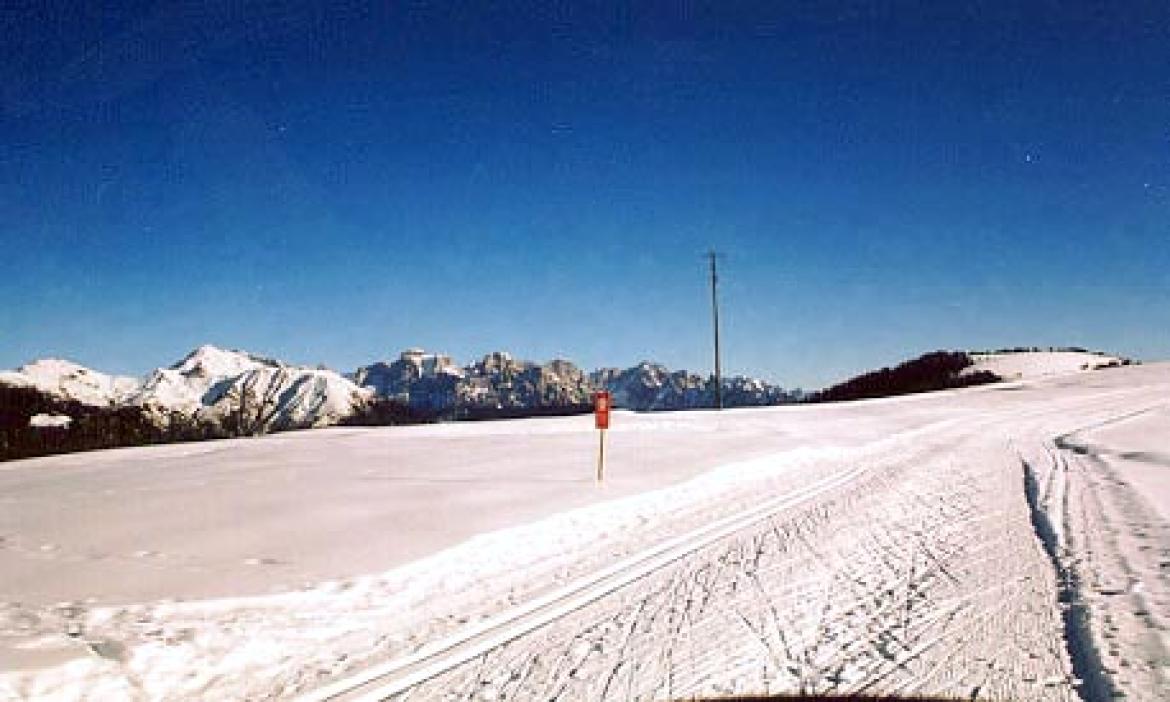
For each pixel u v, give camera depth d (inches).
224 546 401.1
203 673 245.9
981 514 505.4
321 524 455.8
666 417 1499.8
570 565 385.1
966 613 294.7
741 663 251.4
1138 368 2906.0
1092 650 249.9
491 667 253.1
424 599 327.0
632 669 248.7
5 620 278.1
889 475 713.0
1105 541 404.5
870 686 230.8
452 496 552.4
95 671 232.7
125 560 371.9
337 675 248.1
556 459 786.8
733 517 510.0
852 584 341.4
